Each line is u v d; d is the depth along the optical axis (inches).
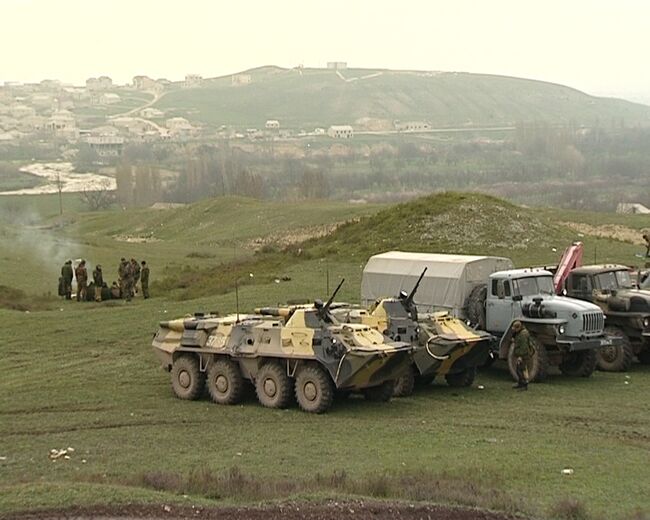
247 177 5128.0
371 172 7849.4
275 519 485.1
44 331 1256.8
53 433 750.5
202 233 3184.1
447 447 683.4
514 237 1883.6
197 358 879.1
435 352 888.3
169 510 502.6
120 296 1587.1
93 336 1216.8
